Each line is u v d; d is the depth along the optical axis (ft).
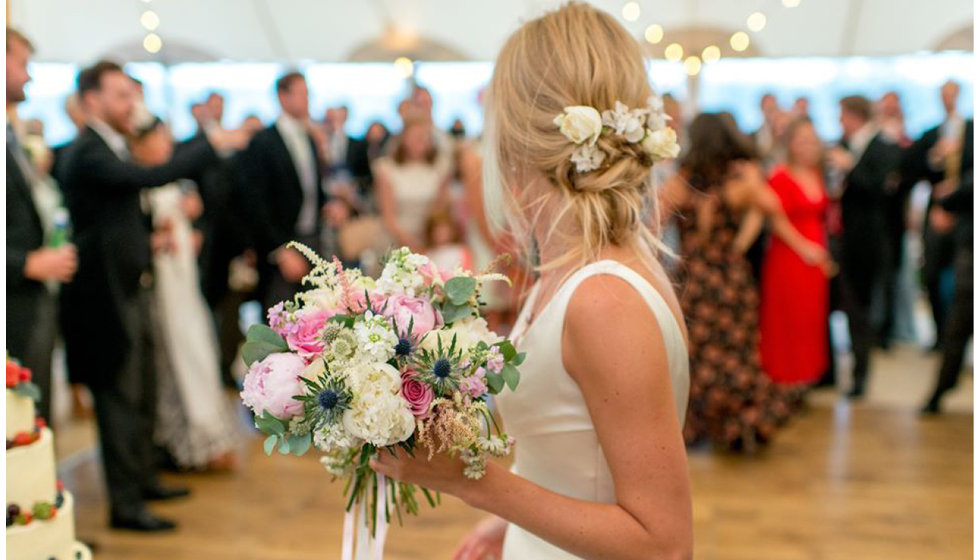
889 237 19.54
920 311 25.82
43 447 5.21
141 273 9.91
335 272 3.64
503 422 3.92
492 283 13.84
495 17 25.13
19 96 8.17
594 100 3.59
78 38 23.62
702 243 12.51
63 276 8.26
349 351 3.23
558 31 3.69
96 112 9.84
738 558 9.46
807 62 25.43
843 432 13.88
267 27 25.11
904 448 13.05
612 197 3.58
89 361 9.80
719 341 12.57
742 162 12.36
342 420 3.18
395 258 3.57
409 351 3.23
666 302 3.56
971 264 13.98
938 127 17.89
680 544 3.27
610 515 3.27
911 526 10.27
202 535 10.09
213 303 16.29
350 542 3.80
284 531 10.23
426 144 15.14
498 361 3.28
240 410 15.29
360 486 3.82
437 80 26.66
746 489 11.43
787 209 13.74
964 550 9.62
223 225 15.93
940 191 15.52
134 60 24.34
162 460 12.18
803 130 13.98
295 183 12.96
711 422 12.71
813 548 9.70
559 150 3.57
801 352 13.82
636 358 3.25
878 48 24.77
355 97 26.84
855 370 16.12
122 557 9.49
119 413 10.01
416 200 14.92
